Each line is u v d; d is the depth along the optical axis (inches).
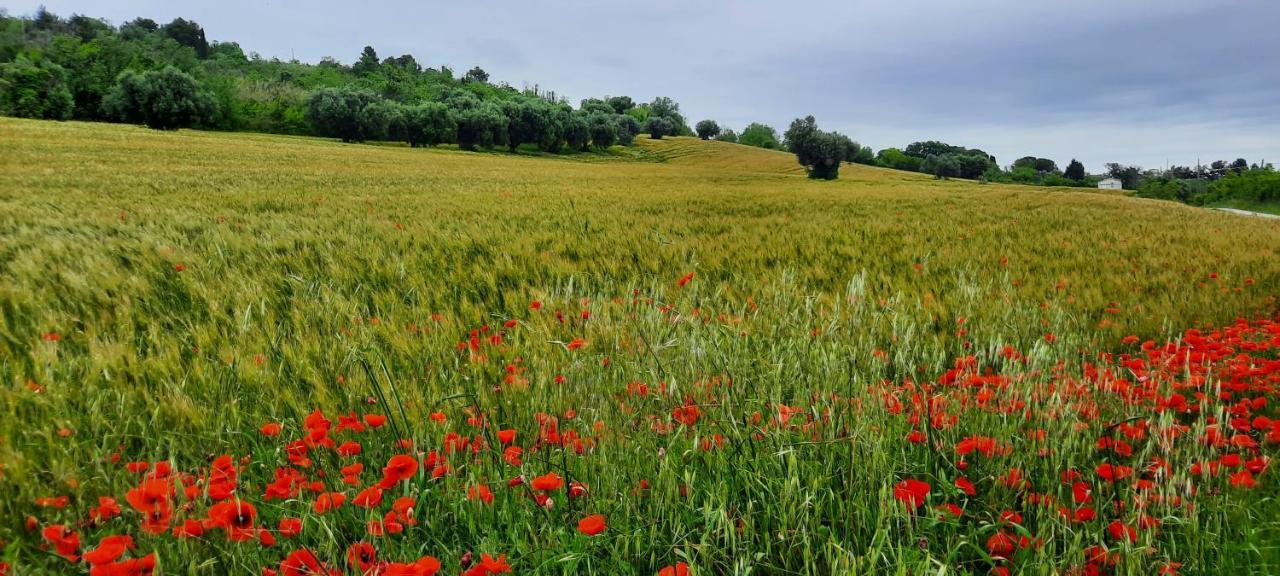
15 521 70.7
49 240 279.4
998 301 187.6
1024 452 86.8
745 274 258.5
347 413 105.5
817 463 79.3
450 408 102.3
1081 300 205.5
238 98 4347.9
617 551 66.3
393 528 63.7
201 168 1205.1
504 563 57.1
